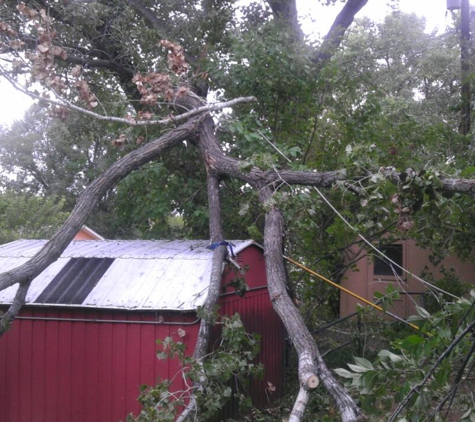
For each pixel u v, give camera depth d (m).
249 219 9.54
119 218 11.95
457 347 4.71
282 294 5.84
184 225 10.98
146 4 11.77
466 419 4.61
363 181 6.65
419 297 12.98
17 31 9.37
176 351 6.08
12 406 7.46
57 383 7.36
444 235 9.59
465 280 13.41
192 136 8.02
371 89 10.15
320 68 10.10
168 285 7.31
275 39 9.74
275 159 7.14
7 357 7.52
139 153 7.50
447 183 5.94
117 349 7.19
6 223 19.94
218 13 11.39
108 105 10.62
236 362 6.04
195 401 5.77
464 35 12.47
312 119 10.00
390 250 13.90
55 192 29.12
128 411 7.07
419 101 19.00
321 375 4.75
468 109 11.91
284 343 9.60
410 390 4.47
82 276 7.72
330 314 13.45
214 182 7.91
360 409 4.82
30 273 6.26
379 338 9.55
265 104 9.99
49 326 7.43
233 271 7.92
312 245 9.55
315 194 7.59
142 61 11.08
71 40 11.18
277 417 8.15
